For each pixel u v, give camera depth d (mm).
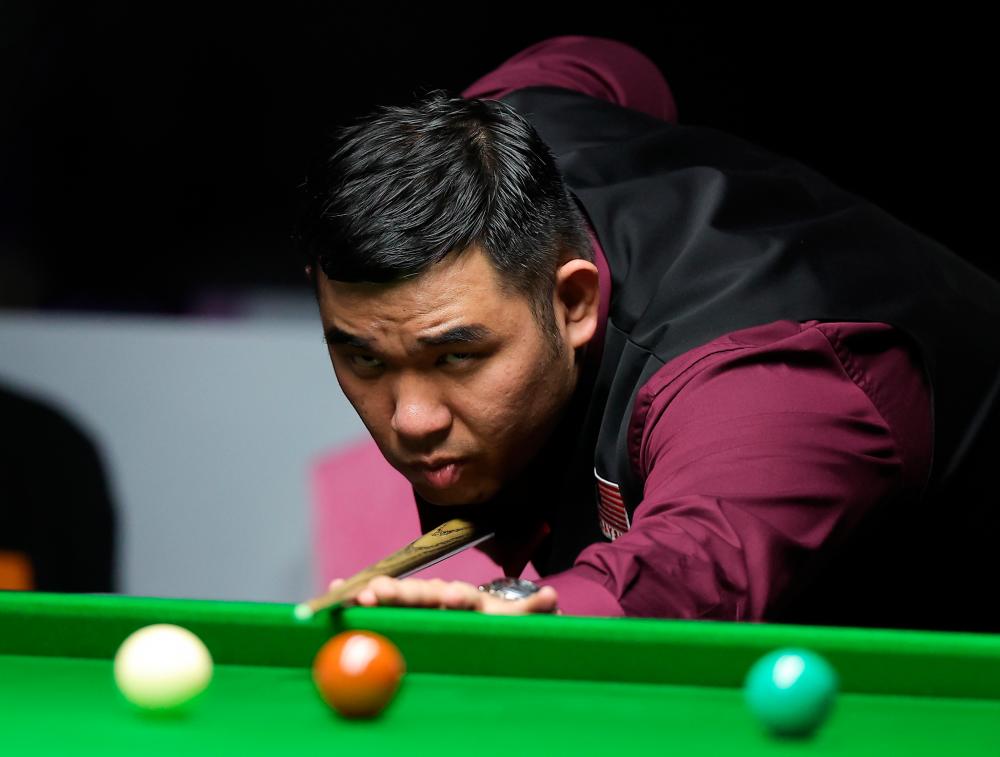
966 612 5930
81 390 10148
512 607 3855
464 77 13141
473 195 4570
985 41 12273
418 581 3930
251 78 13203
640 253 5477
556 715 3510
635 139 6375
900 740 3393
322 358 9969
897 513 5117
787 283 5199
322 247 4570
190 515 10078
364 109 13195
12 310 13234
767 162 6371
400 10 12953
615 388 5289
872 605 5672
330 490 9914
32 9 13039
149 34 13117
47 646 3928
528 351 4773
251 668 3830
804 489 4379
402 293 4527
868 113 12641
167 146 13367
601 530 5727
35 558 10125
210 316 13281
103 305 13359
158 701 3438
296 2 13000
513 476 5156
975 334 5516
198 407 10039
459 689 3672
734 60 12688
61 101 13281
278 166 13336
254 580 10062
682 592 4020
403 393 4758
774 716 3330
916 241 5941
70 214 13500
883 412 4895
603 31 12805
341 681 3375
